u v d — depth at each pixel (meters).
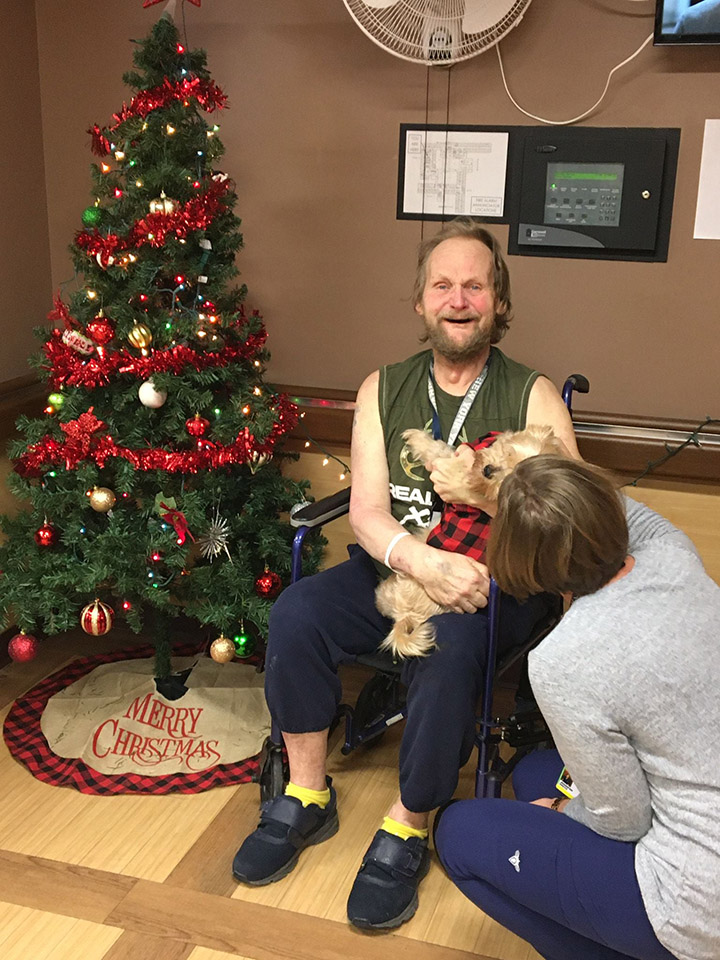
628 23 2.42
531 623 2.10
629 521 1.56
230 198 2.44
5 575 2.41
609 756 1.30
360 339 2.82
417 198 2.67
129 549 2.33
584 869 1.40
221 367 2.39
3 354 2.79
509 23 2.45
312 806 2.06
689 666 1.30
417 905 1.93
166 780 2.31
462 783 2.34
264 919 1.89
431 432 2.17
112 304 2.32
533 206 2.58
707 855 1.27
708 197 2.47
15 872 2.00
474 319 2.11
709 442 2.57
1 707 2.62
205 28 2.71
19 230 2.82
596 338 2.64
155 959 1.78
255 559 2.57
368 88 2.63
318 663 2.00
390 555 2.00
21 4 2.74
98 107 2.83
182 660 2.81
